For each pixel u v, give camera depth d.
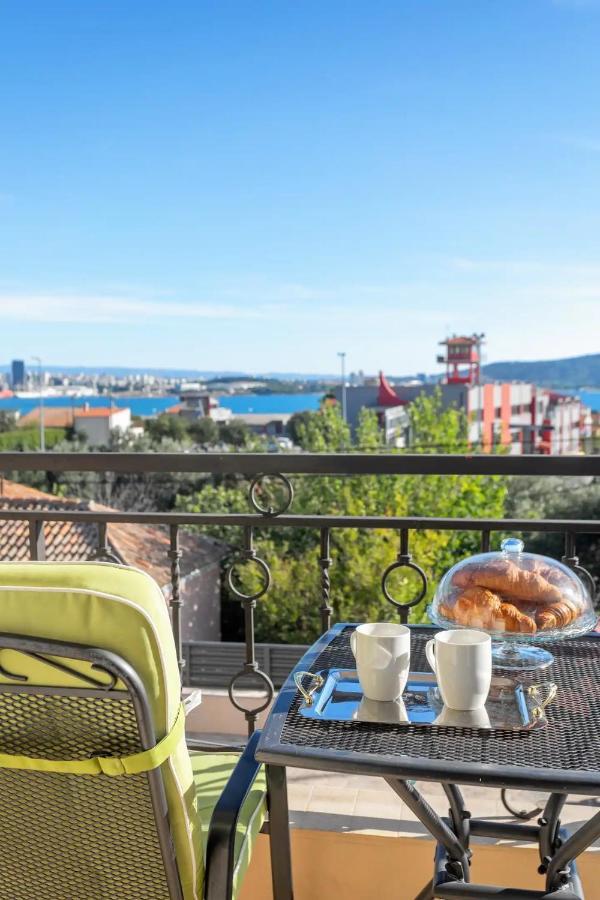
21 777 1.09
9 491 17.12
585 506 23.23
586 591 1.43
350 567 18.28
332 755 1.10
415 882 1.76
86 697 1.03
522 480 23.50
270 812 1.33
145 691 1.02
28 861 1.14
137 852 1.10
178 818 1.10
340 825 1.81
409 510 22.03
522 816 1.81
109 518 2.14
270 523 2.07
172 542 2.12
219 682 11.33
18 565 1.06
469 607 1.36
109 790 1.07
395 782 1.32
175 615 2.13
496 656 1.45
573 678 1.37
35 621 1.02
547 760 1.08
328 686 1.35
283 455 2.05
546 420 51.44
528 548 20.66
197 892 1.16
